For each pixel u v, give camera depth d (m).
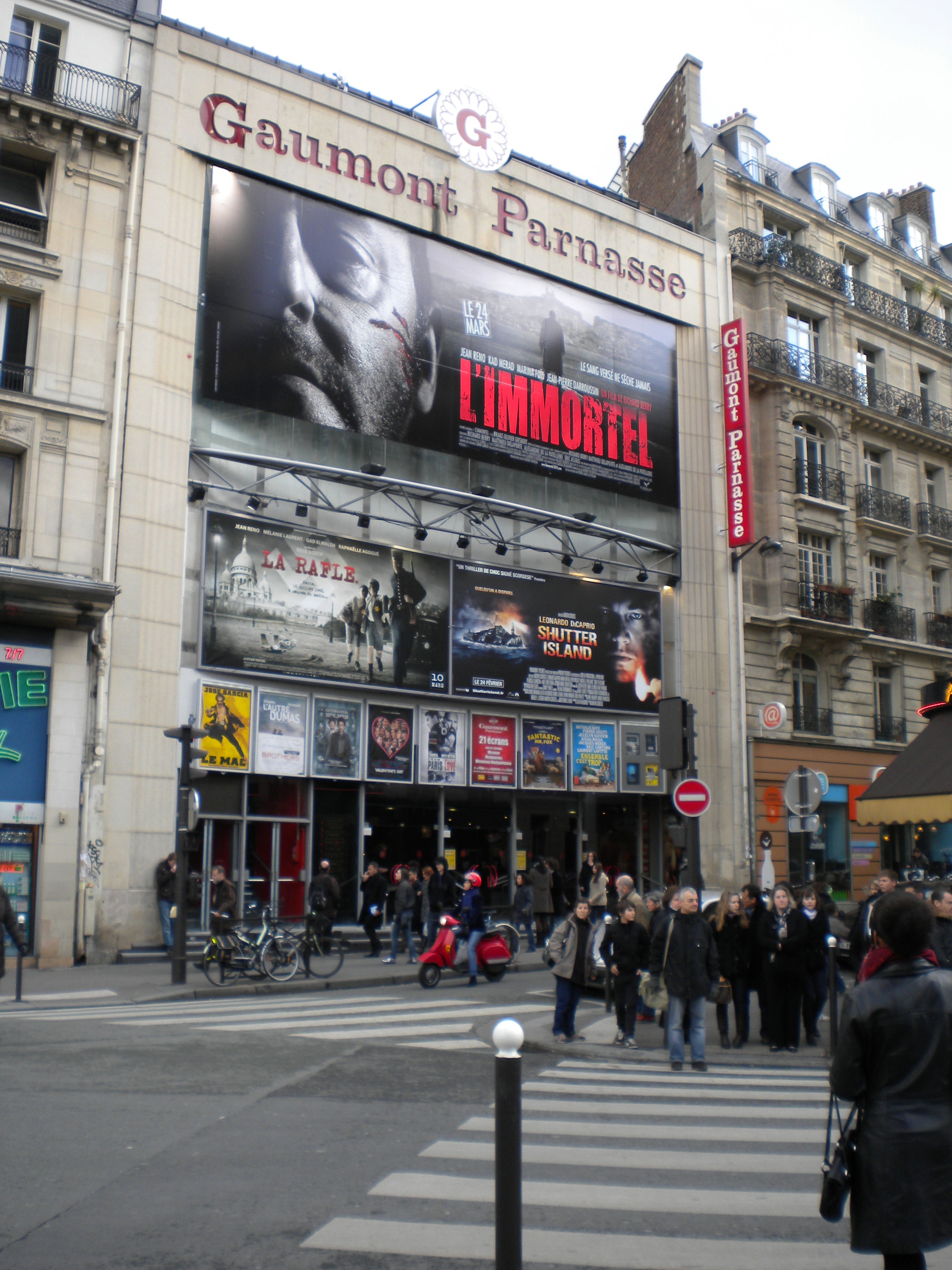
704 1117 7.71
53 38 20.84
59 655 18.83
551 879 21.98
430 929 19.48
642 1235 5.06
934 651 33.44
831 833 30.36
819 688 31.11
